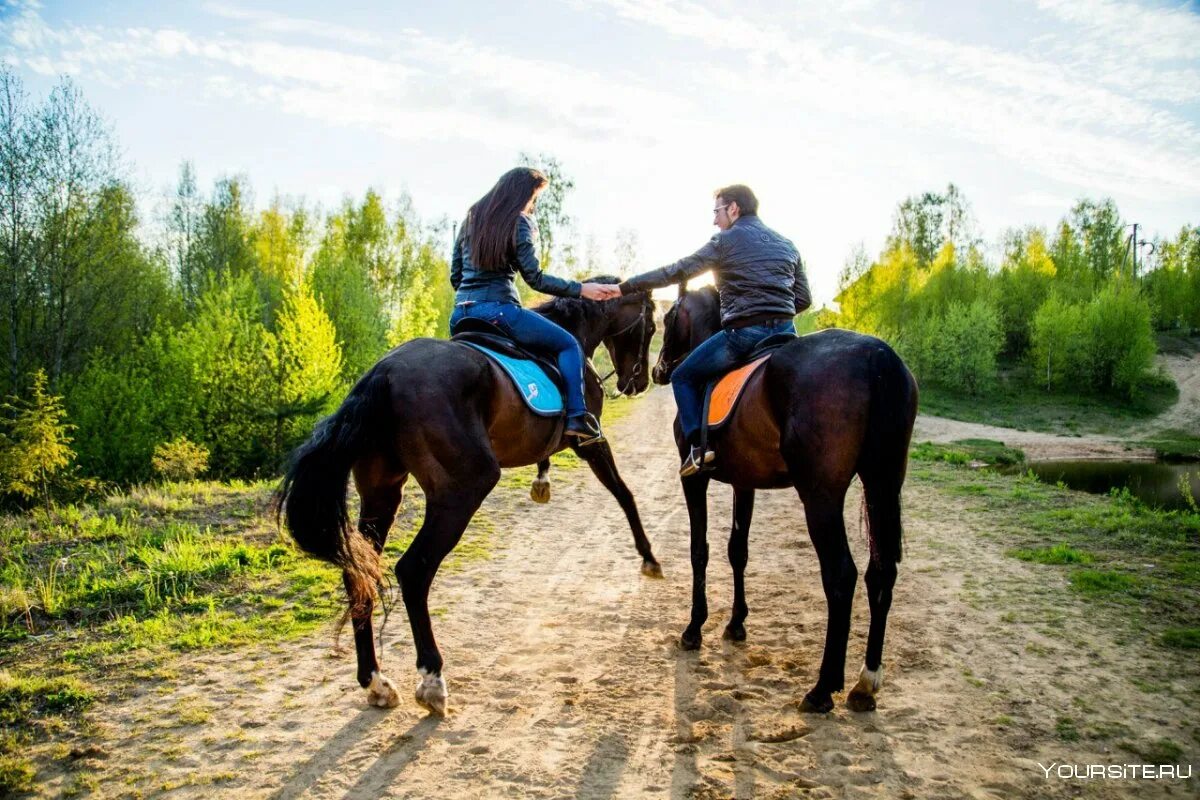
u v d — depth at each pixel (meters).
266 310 31.88
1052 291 45.03
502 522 8.35
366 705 3.79
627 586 5.94
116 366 20.33
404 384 3.48
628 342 5.61
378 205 39.38
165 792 3.01
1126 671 4.01
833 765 3.18
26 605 4.89
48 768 3.17
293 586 5.58
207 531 6.90
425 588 3.51
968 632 4.69
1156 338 52.56
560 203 28.55
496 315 4.18
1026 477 11.89
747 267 4.18
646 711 3.73
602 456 4.86
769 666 4.28
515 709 3.75
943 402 37.47
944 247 48.53
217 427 17.03
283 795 2.99
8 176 18.39
